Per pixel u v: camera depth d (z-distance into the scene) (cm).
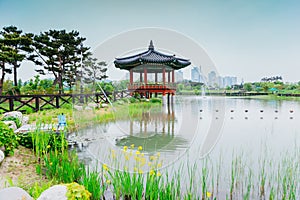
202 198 346
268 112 1368
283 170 450
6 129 480
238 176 427
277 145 648
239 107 1625
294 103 1934
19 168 430
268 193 368
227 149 604
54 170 412
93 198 324
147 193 325
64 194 271
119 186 341
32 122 859
